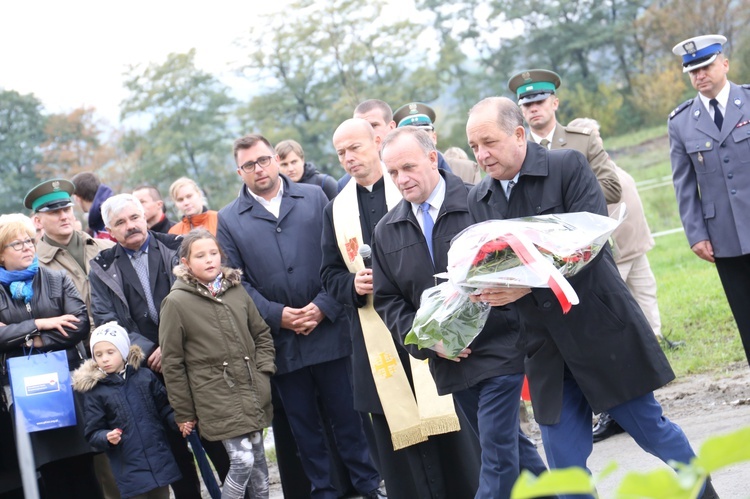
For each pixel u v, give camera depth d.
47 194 6.78
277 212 6.40
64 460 6.21
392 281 4.85
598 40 49.22
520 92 6.82
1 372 6.09
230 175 51.97
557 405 3.91
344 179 6.60
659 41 47.69
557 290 3.57
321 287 6.32
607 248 3.98
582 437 3.94
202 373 5.75
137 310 6.30
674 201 19.78
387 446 5.51
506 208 4.12
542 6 51.22
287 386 6.30
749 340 6.36
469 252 3.80
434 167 4.71
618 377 3.82
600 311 3.82
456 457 5.32
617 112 47.34
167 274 6.36
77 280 6.77
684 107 6.46
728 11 44.03
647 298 8.16
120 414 5.83
